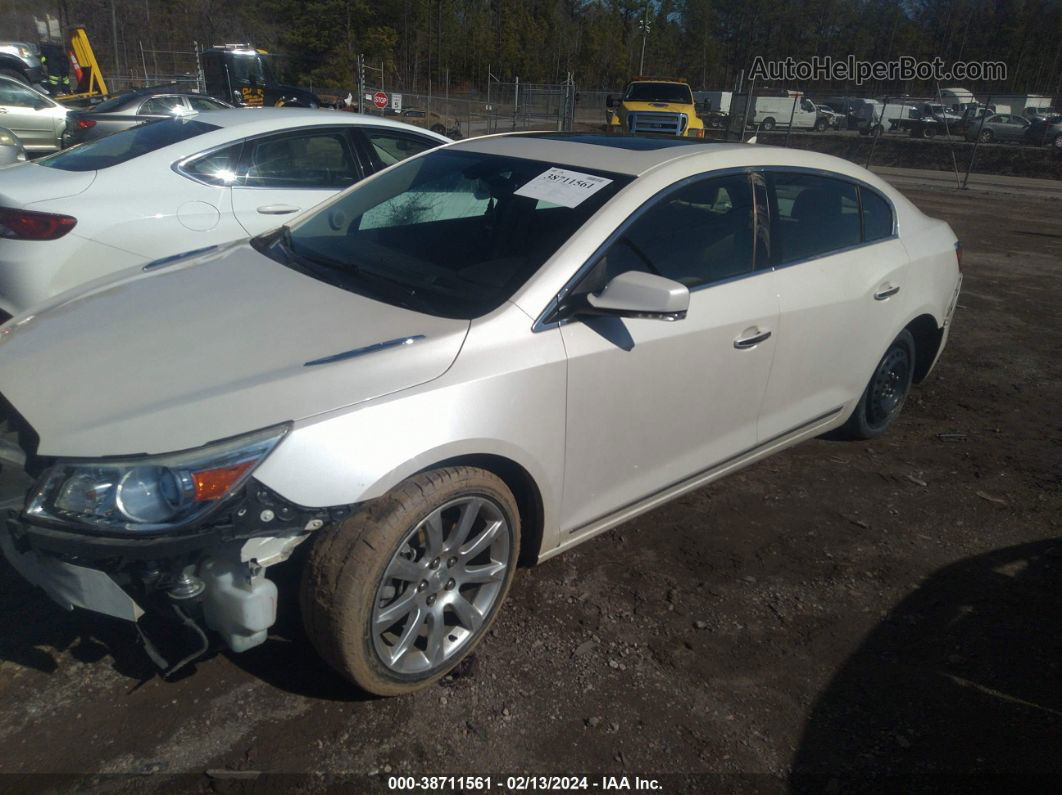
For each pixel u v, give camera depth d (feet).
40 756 7.64
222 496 7.08
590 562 11.19
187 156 16.53
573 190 10.33
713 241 10.91
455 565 8.61
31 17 177.78
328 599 7.68
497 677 8.96
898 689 9.13
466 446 8.19
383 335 8.50
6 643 9.02
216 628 7.72
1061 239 41.27
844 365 13.15
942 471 14.56
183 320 9.01
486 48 213.46
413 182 11.83
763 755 8.15
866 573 11.34
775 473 14.15
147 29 190.19
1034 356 21.52
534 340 8.84
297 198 17.49
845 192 13.32
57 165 16.88
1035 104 105.09
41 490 7.14
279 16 192.85
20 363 8.39
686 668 9.29
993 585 11.21
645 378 9.86
